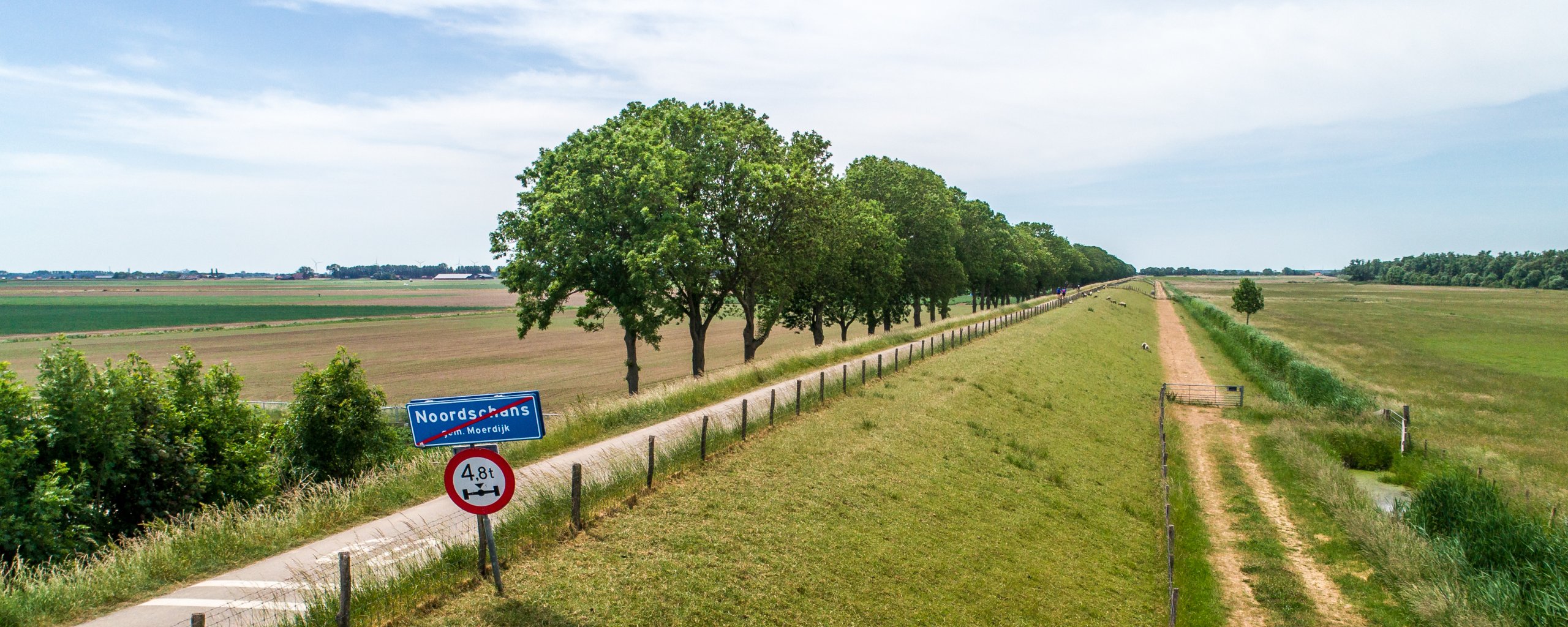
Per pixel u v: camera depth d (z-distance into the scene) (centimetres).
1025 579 1617
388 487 1602
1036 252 12562
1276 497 2559
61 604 1012
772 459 1873
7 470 1385
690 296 4269
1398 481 2902
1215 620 1648
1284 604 1739
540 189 3959
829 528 1554
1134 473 2678
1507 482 2670
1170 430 3494
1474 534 2042
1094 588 1680
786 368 3362
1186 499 2456
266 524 1335
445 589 1051
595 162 3712
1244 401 4172
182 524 1402
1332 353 6769
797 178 4181
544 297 3816
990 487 2064
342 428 2189
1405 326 9575
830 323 6506
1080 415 3253
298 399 2236
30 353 7931
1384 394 4547
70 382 1625
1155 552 1988
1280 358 5053
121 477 1639
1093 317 7631
